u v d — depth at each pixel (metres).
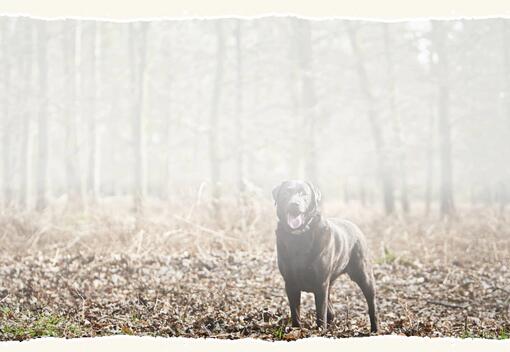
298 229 5.15
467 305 6.96
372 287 5.91
